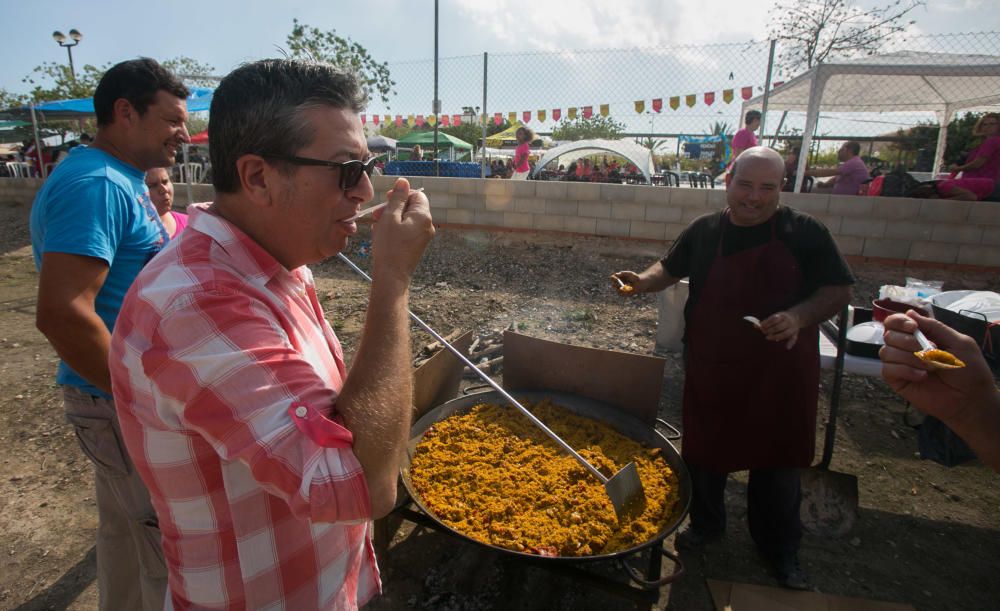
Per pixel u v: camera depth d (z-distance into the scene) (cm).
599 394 262
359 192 99
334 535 113
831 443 270
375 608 222
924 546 262
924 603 232
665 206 669
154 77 175
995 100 839
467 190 756
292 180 92
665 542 262
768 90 628
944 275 579
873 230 600
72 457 327
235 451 82
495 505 203
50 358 466
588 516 199
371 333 94
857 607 224
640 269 640
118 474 168
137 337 88
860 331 284
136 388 91
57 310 152
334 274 688
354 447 85
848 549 260
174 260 91
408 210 102
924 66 600
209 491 96
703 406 228
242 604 102
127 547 183
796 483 231
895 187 646
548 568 190
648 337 482
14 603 232
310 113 90
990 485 302
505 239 739
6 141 2047
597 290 595
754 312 214
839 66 618
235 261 94
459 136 1739
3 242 937
